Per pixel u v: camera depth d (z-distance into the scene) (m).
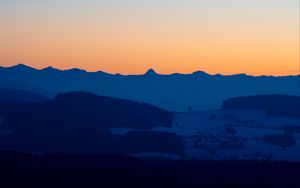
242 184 184.50
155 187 179.00
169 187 179.75
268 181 188.25
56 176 182.00
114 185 177.00
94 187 174.50
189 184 182.75
